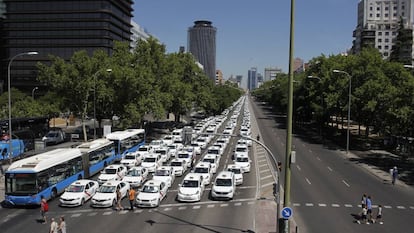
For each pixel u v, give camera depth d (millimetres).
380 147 68125
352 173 45594
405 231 25328
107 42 129125
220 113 142125
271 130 93312
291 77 19609
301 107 95688
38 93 127875
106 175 37906
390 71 66312
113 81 66562
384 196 35000
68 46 128250
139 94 68438
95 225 26062
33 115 69688
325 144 71188
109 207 30719
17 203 30266
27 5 128500
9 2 128500
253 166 48312
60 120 112312
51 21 128375
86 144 44031
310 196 34125
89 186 32875
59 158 34469
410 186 39469
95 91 65688
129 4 150375
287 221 20484
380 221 27406
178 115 102312
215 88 142875
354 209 30438
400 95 52094
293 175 43250
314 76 83375
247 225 25891
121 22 142500
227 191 32531
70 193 31297
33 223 26656
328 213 29156
